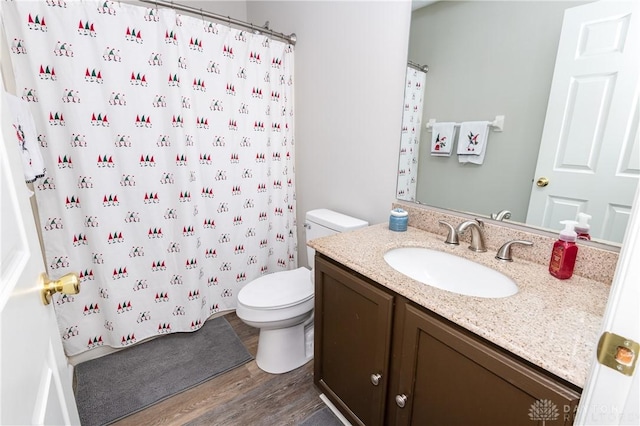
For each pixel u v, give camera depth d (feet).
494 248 4.10
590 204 3.28
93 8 4.71
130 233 5.65
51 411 1.88
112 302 5.64
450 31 4.20
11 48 4.38
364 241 4.44
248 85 6.39
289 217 7.66
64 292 2.13
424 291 3.06
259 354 5.65
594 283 3.20
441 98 4.45
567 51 3.25
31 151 3.93
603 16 2.98
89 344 5.70
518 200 3.86
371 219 5.78
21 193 1.95
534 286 3.14
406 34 4.69
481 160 4.15
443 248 4.20
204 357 5.87
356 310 3.87
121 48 5.01
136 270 5.82
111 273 5.56
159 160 5.63
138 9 5.02
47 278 2.15
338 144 6.19
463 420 2.83
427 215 4.86
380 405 3.69
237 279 7.18
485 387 2.60
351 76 5.66
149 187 5.63
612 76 2.98
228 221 6.74
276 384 5.27
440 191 4.68
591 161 3.22
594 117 3.15
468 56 4.08
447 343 2.78
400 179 5.18
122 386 5.16
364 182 5.79
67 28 4.59
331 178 6.50
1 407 1.26
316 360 4.84
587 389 1.52
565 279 3.28
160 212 5.81
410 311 3.10
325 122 6.40
